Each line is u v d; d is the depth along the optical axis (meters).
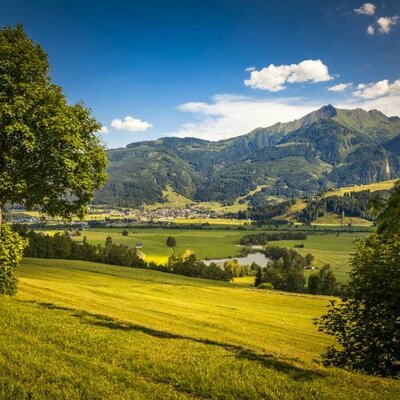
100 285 83.06
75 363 12.05
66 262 124.38
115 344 14.38
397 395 11.04
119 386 10.62
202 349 15.41
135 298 59.03
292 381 11.48
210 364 12.62
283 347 35.84
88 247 146.12
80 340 14.41
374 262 13.74
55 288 53.12
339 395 10.62
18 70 23.78
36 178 24.41
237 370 12.21
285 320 58.31
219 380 11.22
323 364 14.37
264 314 63.06
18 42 23.97
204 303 71.19
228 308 66.25
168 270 147.75
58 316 18.94
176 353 14.02
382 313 13.12
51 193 25.09
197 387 10.73
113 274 109.00
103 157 25.92
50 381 10.72
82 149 24.83
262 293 98.75
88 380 10.80
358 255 14.52
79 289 58.72
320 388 11.08
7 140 23.33
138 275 114.19
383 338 12.76
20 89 23.38
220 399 10.26
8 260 24.27
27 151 23.39
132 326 19.50
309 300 92.19
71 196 26.20
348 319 13.92
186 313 48.91
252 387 10.78
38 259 125.12
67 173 23.86
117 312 41.09
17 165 23.28
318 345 40.44
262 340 37.34
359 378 12.40
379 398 10.70
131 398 9.94
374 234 11.58
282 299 91.38
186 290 91.44
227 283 129.12
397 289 12.95
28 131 22.09
